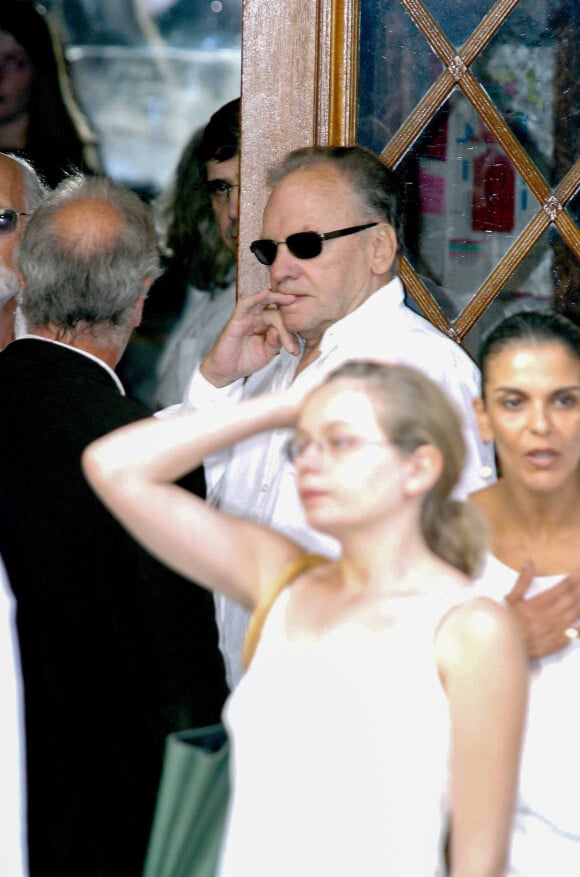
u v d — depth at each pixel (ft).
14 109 55.21
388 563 20.99
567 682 25.07
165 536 22.35
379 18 41.96
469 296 42.86
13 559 29.50
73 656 29.55
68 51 54.54
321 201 36.24
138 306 33.42
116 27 54.24
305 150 37.73
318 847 20.11
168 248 54.29
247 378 41.32
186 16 53.83
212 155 53.52
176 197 54.19
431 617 20.45
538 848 25.16
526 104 42.39
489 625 20.07
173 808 21.74
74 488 30.01
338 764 20.17
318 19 41.68
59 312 32.14
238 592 22.77
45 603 29.48
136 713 30.19
